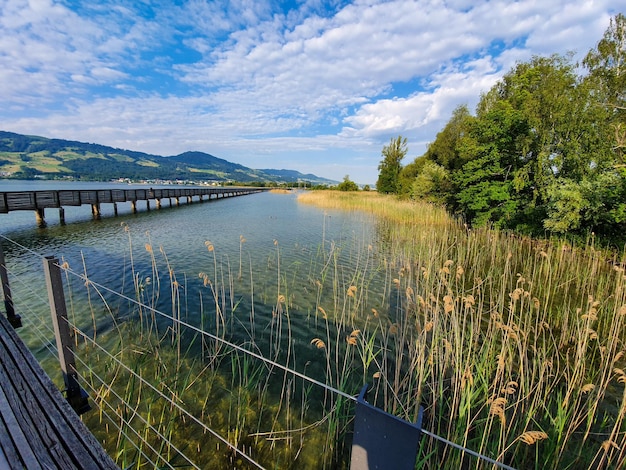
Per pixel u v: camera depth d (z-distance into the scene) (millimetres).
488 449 3289
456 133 29016
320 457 3326
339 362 5059
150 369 4660
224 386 4375
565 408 3545
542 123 15523
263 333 5969
